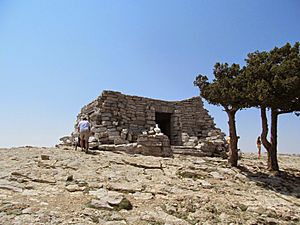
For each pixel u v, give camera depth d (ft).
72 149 68.18
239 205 36.76
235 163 63.10
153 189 38.96
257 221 31.60
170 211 31.42
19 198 29.86
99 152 64.08
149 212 30.35
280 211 36.27
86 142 62.59
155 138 68.18
